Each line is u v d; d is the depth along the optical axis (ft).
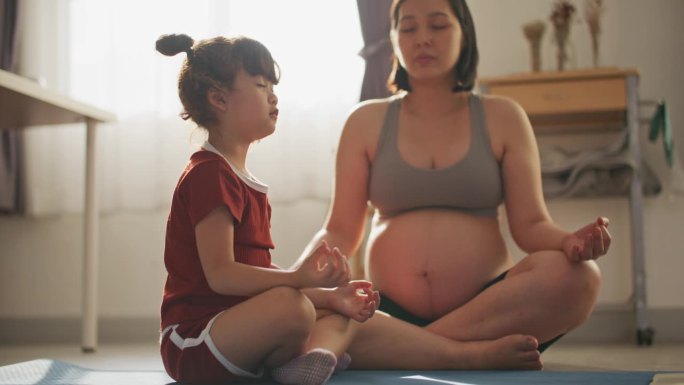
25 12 11.37
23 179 11.28
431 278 5.87
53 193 11.36
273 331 4.25
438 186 6.01
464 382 4.53
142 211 11.10
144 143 11.12
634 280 9.69
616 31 10.62
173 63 11.10
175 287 4.59
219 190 4.42
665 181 10.41
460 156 6.06
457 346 5.28
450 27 6.04
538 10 10.78
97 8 11.32
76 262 11.46
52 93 8.44
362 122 6.36
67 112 9.00
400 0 6.30
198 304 4.51
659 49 10.53
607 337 10.37
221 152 4.74
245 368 4.39
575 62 10.66
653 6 10.56
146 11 11.17
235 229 4.57
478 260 5.87
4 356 8.65
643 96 10.54
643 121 10.46
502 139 6.14
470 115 6.23
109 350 9.39
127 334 11.16
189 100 4.76
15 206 11.25
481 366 5.20
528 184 6.03
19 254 11.58
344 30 10.73
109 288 11.34
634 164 9.47
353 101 10.66
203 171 4.49
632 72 9.44
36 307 11.51
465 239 5.91
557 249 5.65
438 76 6.12
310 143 10.71
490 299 5.45
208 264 4.35
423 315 5.98
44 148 11.44
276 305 4.23
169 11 11.12
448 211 6.08
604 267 10.45
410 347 5.29
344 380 4.71
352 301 4.99
